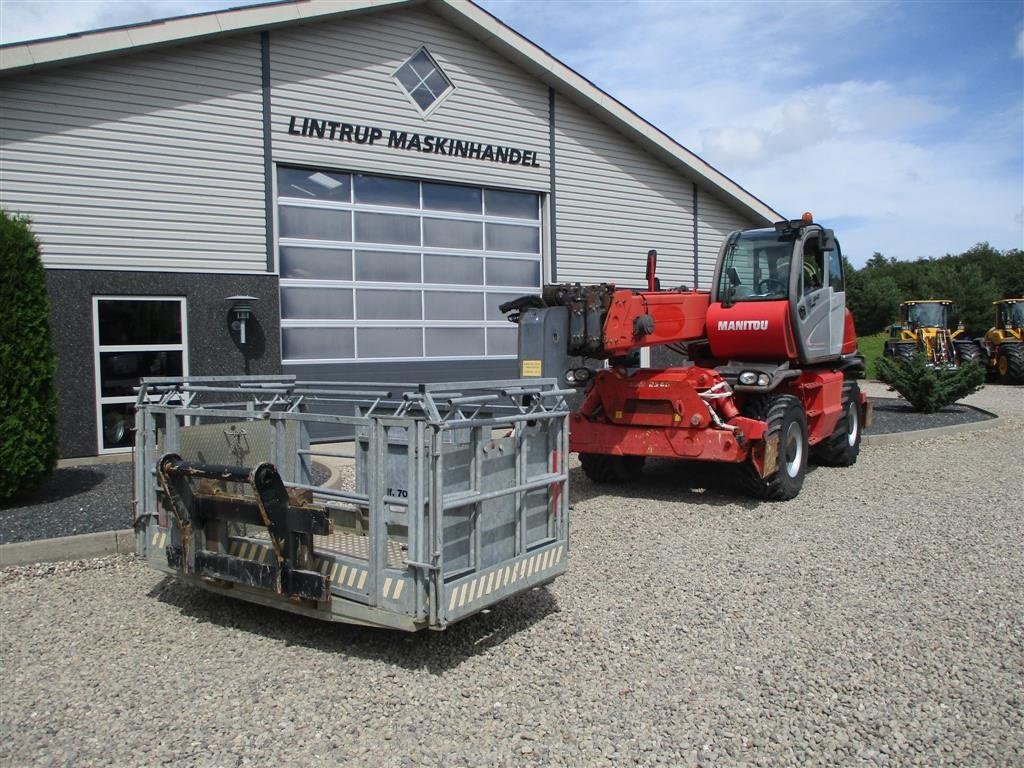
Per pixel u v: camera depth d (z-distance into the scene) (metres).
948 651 4.55
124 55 9.95
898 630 4.86
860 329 53.12
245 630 4.85
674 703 3.92
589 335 7.61
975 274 50.91
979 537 6.95
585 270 14.77
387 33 12.05
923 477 9.80
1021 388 23.89
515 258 13.88
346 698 3.96
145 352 10.16
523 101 13.71
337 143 11.66
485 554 4.47
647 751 3.48
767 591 5.55
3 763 3.37
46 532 6.39
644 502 8.43
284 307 11.37
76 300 9.68
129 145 10.08
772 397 8.64
